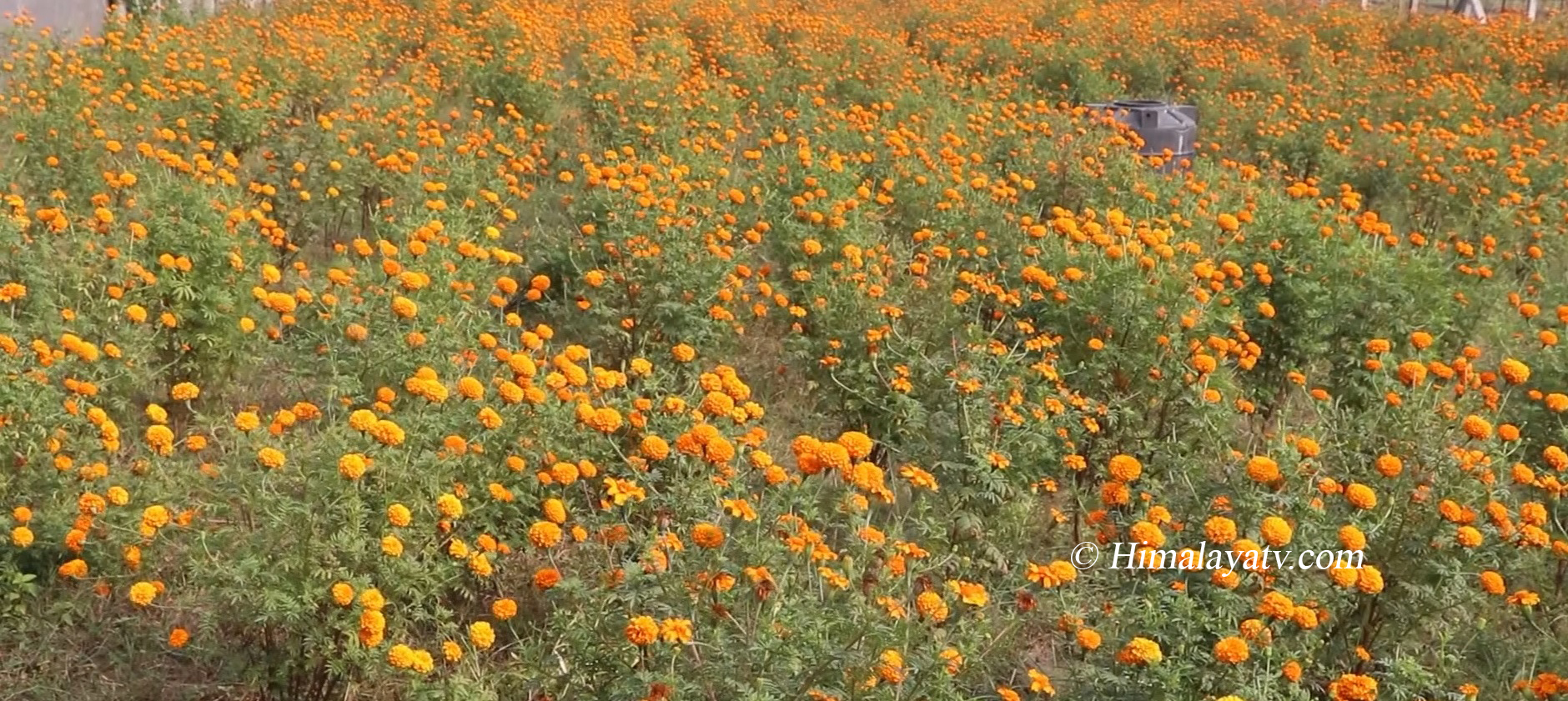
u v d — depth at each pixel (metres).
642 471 4.05
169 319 4.98
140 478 3.98
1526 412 5.55
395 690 3.60
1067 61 15.55
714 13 16.72
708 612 3.23
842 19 18.25
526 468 4.20
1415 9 24.23
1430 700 3.73
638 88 10.73
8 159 7.27
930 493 4.58
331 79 10.80
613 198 6.61
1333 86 14.80
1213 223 6.85
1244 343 5.96
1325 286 6.33
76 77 8.22
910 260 6.77
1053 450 4.71
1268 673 3.11
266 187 6.69
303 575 3.31
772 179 8.00
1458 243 7.31
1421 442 4.42
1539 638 4.10
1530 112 12.56
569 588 3.44
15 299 5.00
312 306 5.34
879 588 3.34
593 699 3.23
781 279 7.23
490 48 12.50
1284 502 3.78
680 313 6.01
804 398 6.01
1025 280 6.10
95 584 3.76
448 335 4.99
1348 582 3.33
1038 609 4.14
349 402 4.34
